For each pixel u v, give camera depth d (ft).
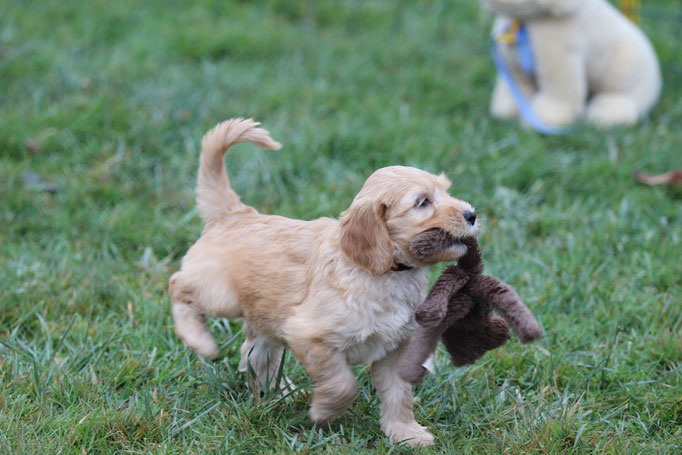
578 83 28.89
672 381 16.63
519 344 17.53
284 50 34.45
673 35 40.14
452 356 14.38
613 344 17.67
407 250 13.47
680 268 20.74
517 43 29.04
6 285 18.99
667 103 32.30
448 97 31.37
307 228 14.79
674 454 14.16
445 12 40.37
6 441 13.62
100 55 32.45
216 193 16.01
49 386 15.57
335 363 13.70
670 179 25.18
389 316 13.62
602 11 29.58
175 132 26.89
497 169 25.62
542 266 20.74
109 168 24.93
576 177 25.46
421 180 13.56
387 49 35.17
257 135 15.80
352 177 24.59
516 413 15.21
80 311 18.63
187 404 15.38
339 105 30.12
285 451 13.88
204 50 33.50
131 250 21.43
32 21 34.37
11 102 28.22
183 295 15.87
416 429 14.55
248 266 14.70
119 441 14.05
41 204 23.08
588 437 14.39
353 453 13.78
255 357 16.22
